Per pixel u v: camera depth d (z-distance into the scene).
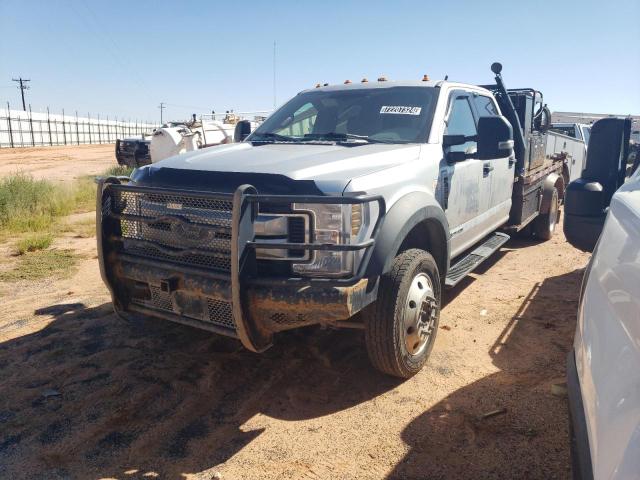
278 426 3.23
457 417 3.28
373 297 3.26
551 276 6.13
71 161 28.81
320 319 3.11
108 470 2.84
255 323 3.15
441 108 4.58
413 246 4.07
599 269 2.05
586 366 1.92
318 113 4.94
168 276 3.34
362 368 3.94
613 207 2.19
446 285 4.24
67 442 3.07
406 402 3.47
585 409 1.81
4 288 5.81
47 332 4.61
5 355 4.17
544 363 3.94
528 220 6.98
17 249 7.45
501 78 6.13
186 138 15.66
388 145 4.22
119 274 3.62
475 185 5.02
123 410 3.40
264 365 4.00
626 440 1.34
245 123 5.72
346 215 3.10
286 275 3.14
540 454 2.89
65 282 6.05
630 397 1.42
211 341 4.42
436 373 3.84
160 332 4.60
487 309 5.07
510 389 3.58
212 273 3.17
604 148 2.88
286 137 4.75
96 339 4.46
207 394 3.61
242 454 2.97
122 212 3.62
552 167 7.89
